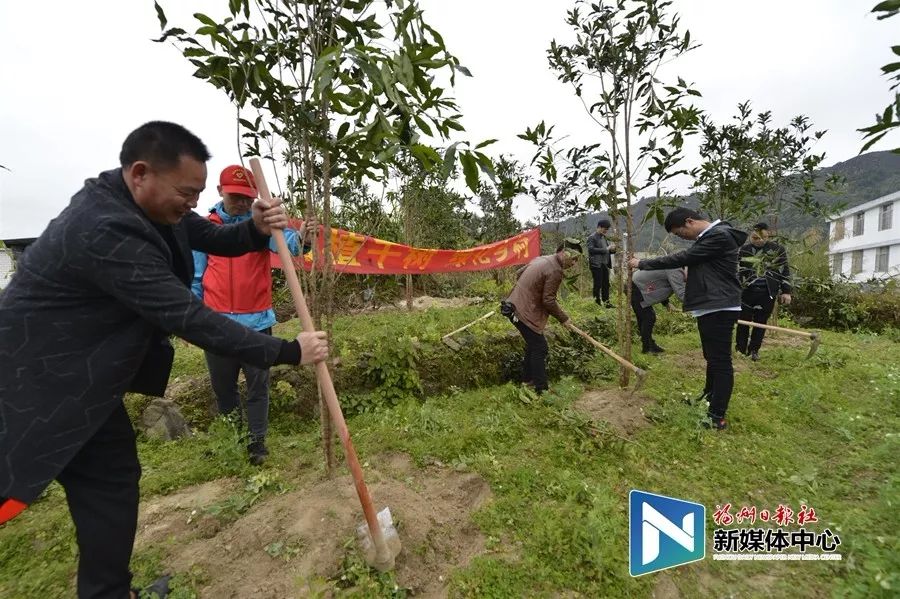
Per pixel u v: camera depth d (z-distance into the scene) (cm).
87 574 175
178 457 337
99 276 147
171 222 175
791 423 382
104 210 151
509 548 236
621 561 226
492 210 1020
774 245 559
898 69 136
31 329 149
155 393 204
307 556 214
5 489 146
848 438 352
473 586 210
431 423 359
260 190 207
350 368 434
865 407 407
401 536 229
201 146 165
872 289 862
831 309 793
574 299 852
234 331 159
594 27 389
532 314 436
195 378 407
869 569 212
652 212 420
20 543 247
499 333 545
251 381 305
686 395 416
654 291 563
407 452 324
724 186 524
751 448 339
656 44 373
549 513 256
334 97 221
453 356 488
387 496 254
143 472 317
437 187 880
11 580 225
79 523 171
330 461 277
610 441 335
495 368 508
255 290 305
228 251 222
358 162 247
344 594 199
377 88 196
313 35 227
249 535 230
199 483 299
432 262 678
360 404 412
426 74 222
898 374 469
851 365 513
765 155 588
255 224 213
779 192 613
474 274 1144
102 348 157
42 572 227
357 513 236
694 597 212
